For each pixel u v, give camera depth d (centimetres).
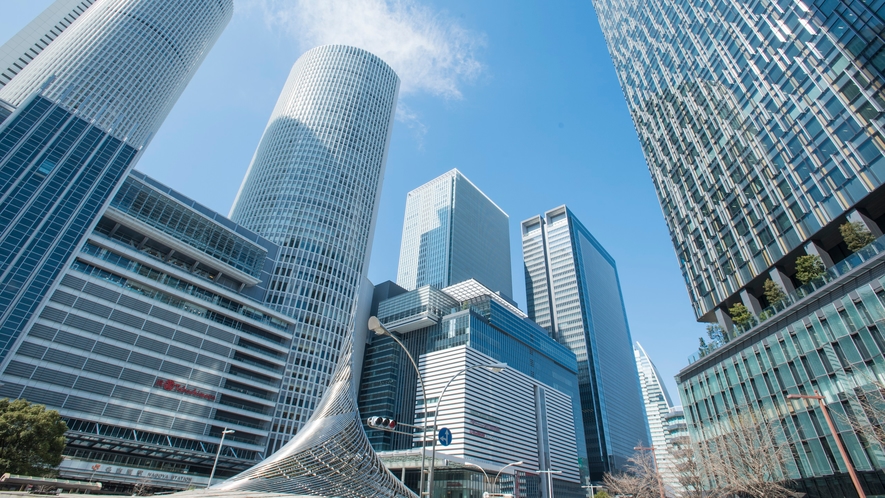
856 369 3562
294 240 12644
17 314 6300
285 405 9862
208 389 7988
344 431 4644
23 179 7331
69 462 6047
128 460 6844
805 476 3962
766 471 4031
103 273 7519
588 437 16875
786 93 5169
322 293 12156
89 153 8388
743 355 5003
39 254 6869
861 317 3594
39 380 6203
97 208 7962
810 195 4722
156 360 7469
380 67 17850
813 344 4044
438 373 11394
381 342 13775
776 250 5147
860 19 4350
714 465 4534
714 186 6397
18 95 10756
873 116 4125
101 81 11794
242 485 3425
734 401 5047
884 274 3447
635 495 6153
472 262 19312
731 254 5931
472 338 11781
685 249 7081
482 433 10088
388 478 4438
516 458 10975
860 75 4306
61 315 6688
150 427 7019
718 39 6488
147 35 13375
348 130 15438
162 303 7931
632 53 9488
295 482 3666
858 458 3494
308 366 10788
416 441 10538
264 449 8506
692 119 7050
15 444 4169
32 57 13225
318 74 16775
